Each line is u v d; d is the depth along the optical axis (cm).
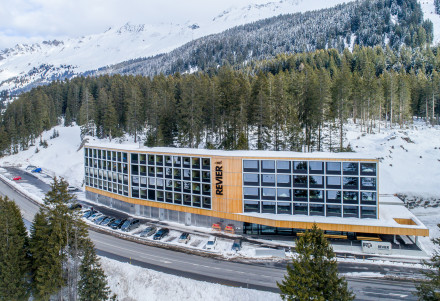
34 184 7350
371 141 7275
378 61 12644
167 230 4503
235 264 3584
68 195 3206
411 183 5841
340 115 6488
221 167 4384
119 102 9650
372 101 7938
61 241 3006
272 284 3130
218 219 4600
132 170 5197
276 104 6419
